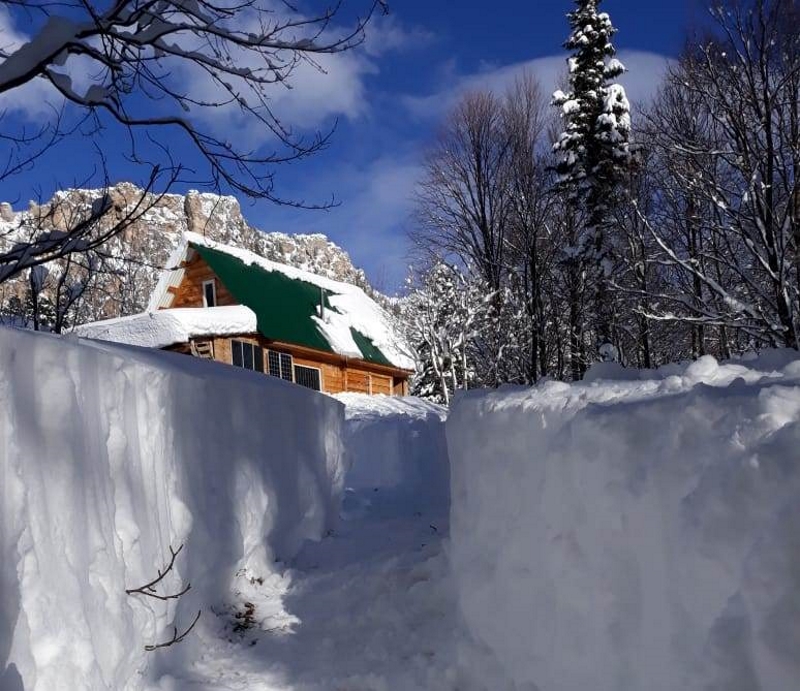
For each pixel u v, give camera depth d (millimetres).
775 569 1649
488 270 27953
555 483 2900
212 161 5668
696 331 18500
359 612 5383
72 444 3336
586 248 20766
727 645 1728
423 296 23844
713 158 11359
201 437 5469
